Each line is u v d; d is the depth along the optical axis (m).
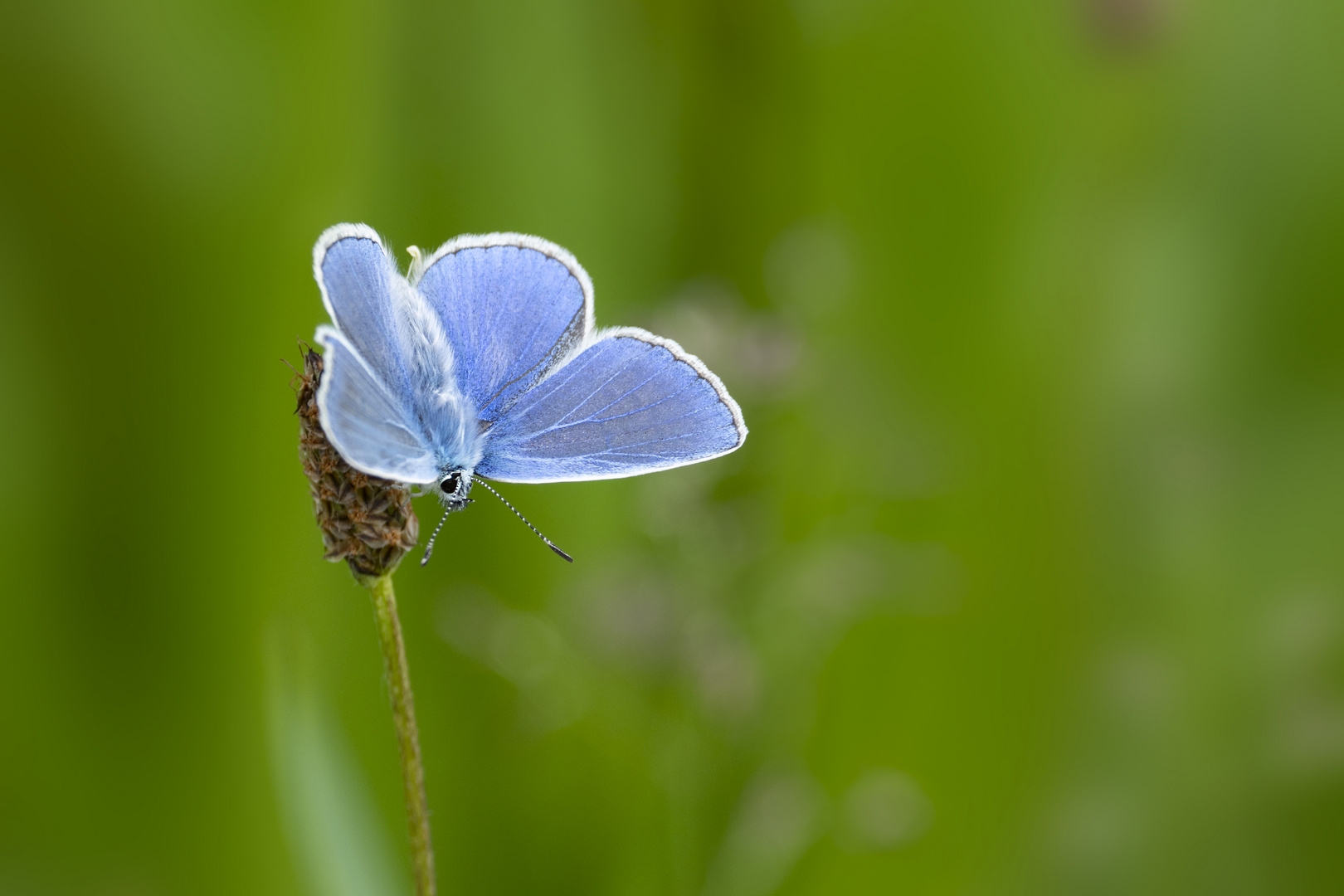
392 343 0.33
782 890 0.36
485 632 0.35
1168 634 0.36
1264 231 0.36
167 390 0.33
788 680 0.36
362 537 0.31
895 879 0.36
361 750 0.35
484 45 0.36
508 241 0.33
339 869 0.33
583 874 0.35
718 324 0.36
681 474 0.36
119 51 0.33
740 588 0.36
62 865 0.33
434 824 0.35
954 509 0.36
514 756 0.35
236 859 0.33
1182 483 0.36
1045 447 0.36
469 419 0.33
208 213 0.33
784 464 0.36
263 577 0.34
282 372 0.34
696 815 0.35
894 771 0.36
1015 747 0.36
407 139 0.36
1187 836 0.35
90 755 0.33
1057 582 0.36
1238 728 0.35
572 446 0.33
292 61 0.34
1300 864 0.35
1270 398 0.36
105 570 0.33
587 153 0.36
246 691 0.33
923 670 0.36
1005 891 0.36
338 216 0.34
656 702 0.35
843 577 0.36
